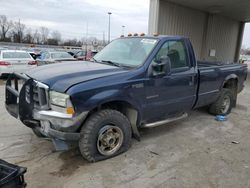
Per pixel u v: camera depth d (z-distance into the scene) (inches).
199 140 176.1
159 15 473.7
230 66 238.5
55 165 134.4
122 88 138.0
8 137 170.2
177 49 173.8
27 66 469.1
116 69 147.4
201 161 143.9
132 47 169.2
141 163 139.1
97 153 137.3
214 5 514.6
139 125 159.2
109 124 138.7
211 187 118.5
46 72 141.1
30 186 114.8
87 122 131.3
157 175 127.3
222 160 146.1
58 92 121.6
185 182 121.8
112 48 182.9
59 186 115.6
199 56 614.2
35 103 132.5
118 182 120.1
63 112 121.4
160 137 179.2
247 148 164.9
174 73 168.2
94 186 116.3
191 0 474.0
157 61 156.3
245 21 743.1
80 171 128.9
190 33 565.3
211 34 630.5
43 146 157.2
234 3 495.5
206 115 239.0
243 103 306.8
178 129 197.8
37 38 2878.9
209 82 204.2
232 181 124.1
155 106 159.3
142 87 148.1
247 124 217.2
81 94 122.3
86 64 161.6
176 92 171.6
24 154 146.0
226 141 176.1
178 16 518.0
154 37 169.0
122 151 148.7
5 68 445.7
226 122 220.5
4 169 86.4
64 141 128.5
